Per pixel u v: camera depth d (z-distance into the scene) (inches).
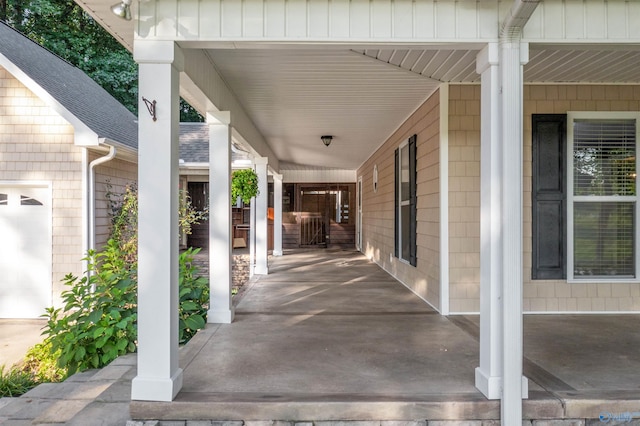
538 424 106.7
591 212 197.9
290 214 582.6
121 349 166.1
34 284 280.4
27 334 253.4
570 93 195.2
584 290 196.2
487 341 110.5
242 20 109.8
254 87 198.2
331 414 104.7
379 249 376.2
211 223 185.0
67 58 615.5
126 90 674.2
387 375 122.8
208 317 182.7
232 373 124.6
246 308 211.0
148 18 108.6
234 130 212.5
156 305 108.0
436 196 202.2
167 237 108.8
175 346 111.2
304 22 110.3
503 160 108.4
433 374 123.6
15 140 275.7
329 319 188.9
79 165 277.0
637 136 197.0
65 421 117.5
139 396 106.4
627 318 187.9
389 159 325.4
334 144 361.1
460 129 194.4
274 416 104.7
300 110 240.7
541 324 178.1
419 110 231.8
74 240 277.7
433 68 174.2
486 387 108.5
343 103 226.7
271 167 386.3
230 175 189.3
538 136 194.7
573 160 197.3
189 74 136.2
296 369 127.7
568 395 109.0
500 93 110.0
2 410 134.8
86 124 273.7
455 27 111.0
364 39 110.8
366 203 461.1
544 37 110.3
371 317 192.1
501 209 109.5
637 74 183.8
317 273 333.4
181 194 396.8
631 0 111.7
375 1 111.2
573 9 111.2
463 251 195.0
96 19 118.3
